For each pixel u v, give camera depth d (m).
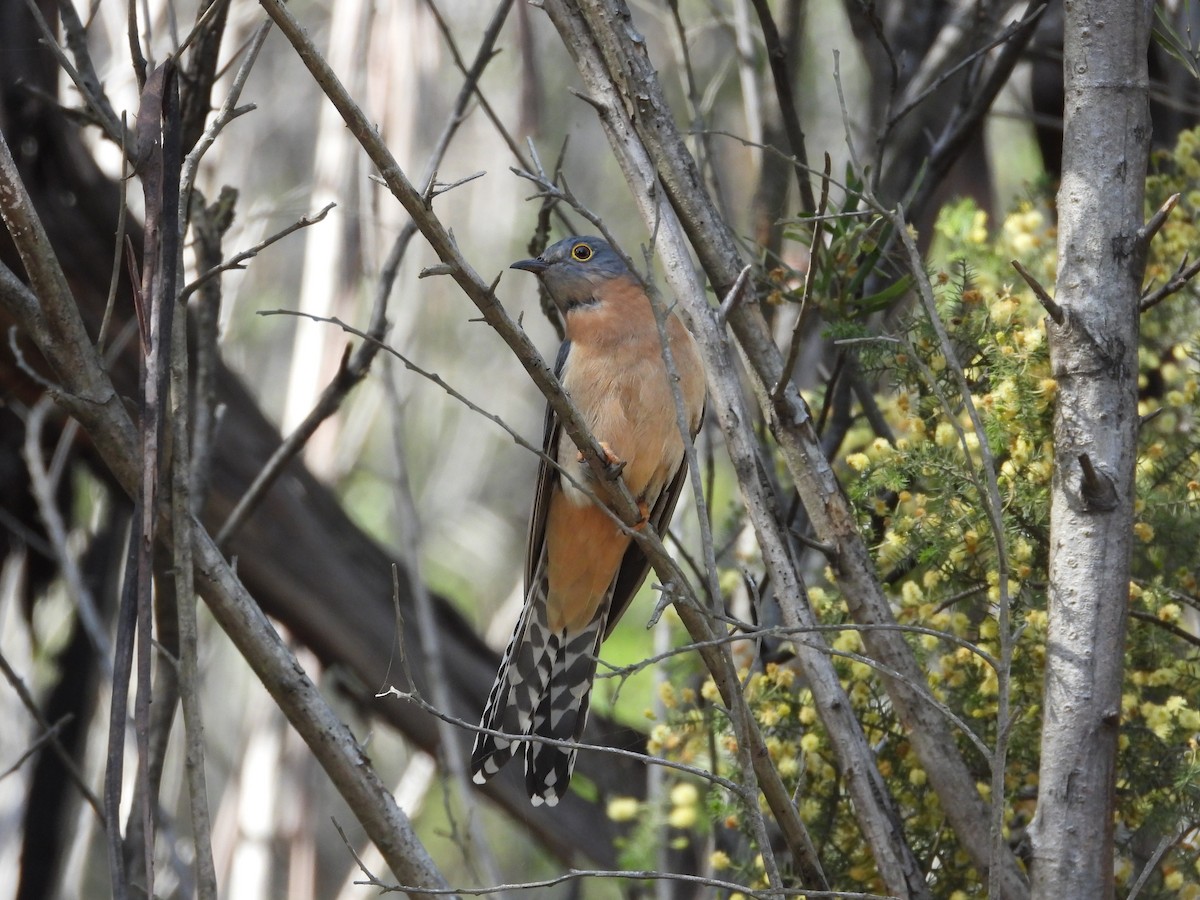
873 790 7.13
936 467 7.37
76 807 12.34
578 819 12.52
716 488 14.53
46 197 10.82
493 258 19.73
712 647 6.61
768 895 6.02
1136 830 7.36
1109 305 6.47
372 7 11.81
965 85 10.20
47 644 13.59
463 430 20.75
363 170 11.83
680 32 9.93
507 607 17.48
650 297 6.25
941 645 7.98
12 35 10.74
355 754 7.09
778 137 11.13
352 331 6.30
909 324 8.01
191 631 6.43
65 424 11.37
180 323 6.83
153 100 6.28
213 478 11.38
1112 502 6.32
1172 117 10.40
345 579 12.15
